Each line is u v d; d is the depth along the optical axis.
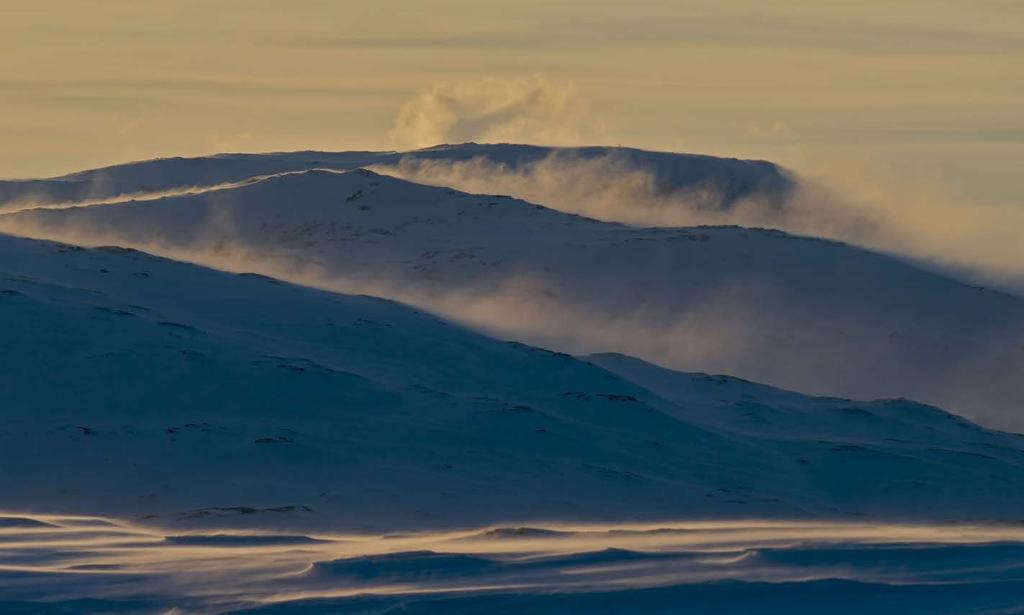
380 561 142.12
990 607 132.12
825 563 145.88
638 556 147.50
